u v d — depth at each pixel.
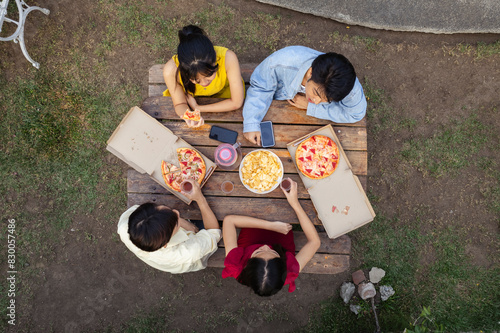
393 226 2.91
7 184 2.90
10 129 2.93
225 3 3.08
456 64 3.03
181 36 1.77
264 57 3.06
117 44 3.02
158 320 2.81
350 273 2.88
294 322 2.83
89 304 2.82
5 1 2.51
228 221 1.92
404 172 2.96
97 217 2.91
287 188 1.93
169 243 1.80
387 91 3.02
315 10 3.03
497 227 2.89
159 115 2.06
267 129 2.00
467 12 2.94
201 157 1.94
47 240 2.87
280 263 1.60
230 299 2.85
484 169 2.94
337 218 1.91
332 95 1.63
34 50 2.99
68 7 3.03
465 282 2.83
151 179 1.98
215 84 2.03
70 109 2.97
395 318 2.78
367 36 3.08
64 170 2.92
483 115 2.99
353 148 2.01
